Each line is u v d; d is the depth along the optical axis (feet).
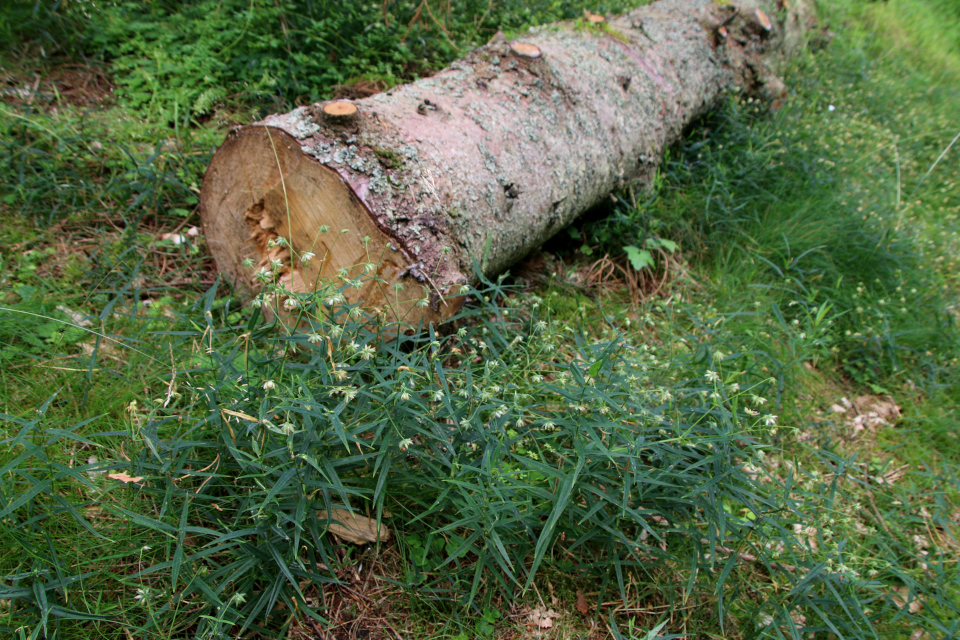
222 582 5.20
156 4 13.52
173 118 11.55
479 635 6.03
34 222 9.50
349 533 6.34
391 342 6.98
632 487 6.05
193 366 6.96
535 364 7.92
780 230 11.93
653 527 6.37
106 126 11.18
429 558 6.38
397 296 7.30
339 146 7.21
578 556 6.59
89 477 5.98
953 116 19.99
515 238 9.07
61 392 6.91
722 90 14.19
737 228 11.96
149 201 10.11
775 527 5.84
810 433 9.00
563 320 9.65
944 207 15.35
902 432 9.71
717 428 6.25
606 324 9.75
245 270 8.50
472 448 5.98
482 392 5.87
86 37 12.92
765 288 11.02
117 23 13.00
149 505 5.85
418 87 8.99
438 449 5.82
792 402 8.95
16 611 5.06
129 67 12.44
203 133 11.11
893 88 20.11
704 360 7.76
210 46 12.65
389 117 7.81
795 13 17.04
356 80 12.33
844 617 6.44
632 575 6.61
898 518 7.95
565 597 6.47
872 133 16.12
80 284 8.56
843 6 26.22
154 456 5.45
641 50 11.94
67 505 5.08
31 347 7.50
